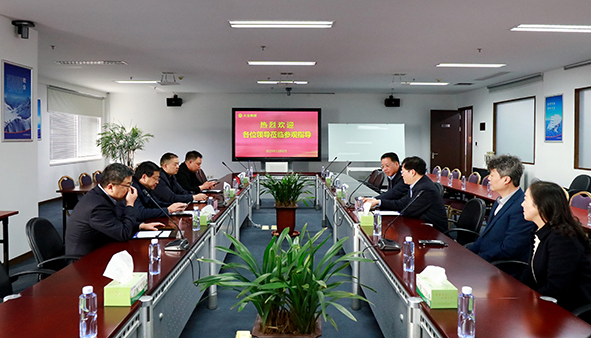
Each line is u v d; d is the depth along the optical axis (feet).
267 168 31.30
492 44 16.70
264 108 31.99
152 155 34.35
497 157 8.79
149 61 20.26
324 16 12.90
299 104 34.40
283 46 17.01
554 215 6.21
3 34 13.16
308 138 32.14
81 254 8.52
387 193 14.69
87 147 32.01
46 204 25.99
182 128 34.27
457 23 13.61
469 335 4.37
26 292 5.61
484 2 11.57
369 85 29.60
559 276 6.05
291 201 17.29
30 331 4.43
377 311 7.97
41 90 25.63
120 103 34.04
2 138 13.32
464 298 4.48
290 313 5.48
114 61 20.24
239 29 14.40
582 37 15.55
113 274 5.27
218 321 9.64
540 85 24.61
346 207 13.04
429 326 5.02
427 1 11.50
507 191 8.76
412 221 10.93
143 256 7.35
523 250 8.19
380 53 18.43
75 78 26.04
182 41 16.11
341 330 9.25
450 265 6.96
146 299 5.32
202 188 17.12
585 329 4.57
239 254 5.82
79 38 15.64
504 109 29.01
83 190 17.49
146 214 10.78
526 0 11.42
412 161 11.82
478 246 9.04
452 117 34.58
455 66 21.94
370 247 8.58
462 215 11.57
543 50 17.89
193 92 33.81
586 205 13.24
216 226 10.55
